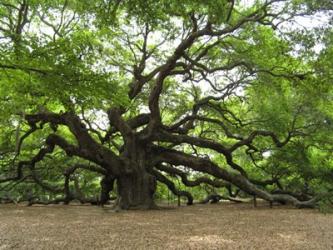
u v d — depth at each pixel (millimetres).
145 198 25344
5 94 16234
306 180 30094
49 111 25234
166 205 32500
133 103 27891
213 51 27719
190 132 34938
